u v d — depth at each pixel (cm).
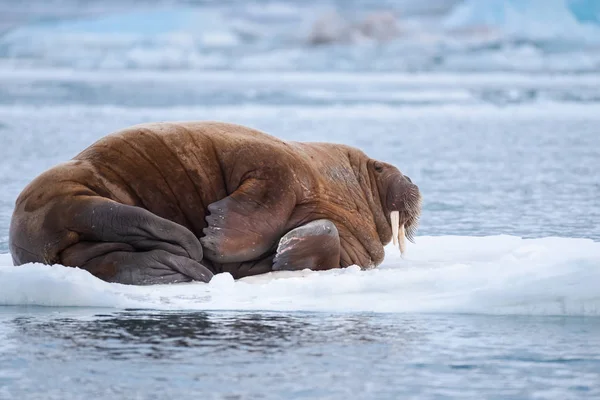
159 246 2595
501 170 6369
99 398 1584
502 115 12438
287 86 19400
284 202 2742
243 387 1645
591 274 2295
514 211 4456
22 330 2081
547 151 7775
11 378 1706
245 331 2062
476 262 2953
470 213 4412
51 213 2600
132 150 2742
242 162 2775
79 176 2659
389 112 12762
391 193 3114
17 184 5381
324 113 12381
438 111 13088
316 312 2264
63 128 9681
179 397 1587
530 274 2350
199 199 2744
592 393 1625
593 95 16838
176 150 2766
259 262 2725
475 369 1775
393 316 2233
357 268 2712
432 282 2467
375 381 1689
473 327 2116
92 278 2459
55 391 1625
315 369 1764
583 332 2066
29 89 17575
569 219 4191
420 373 1744
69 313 2275
